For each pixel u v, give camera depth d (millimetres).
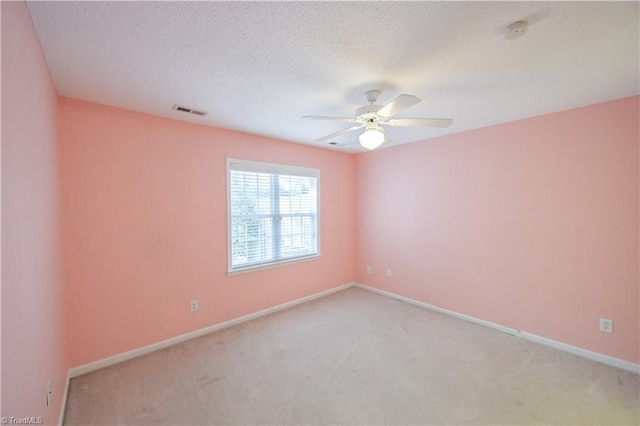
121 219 2531
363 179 4676
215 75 1936
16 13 1090
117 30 1433
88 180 2357
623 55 1725
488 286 3240
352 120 2172
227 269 3258
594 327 2541
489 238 3221
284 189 3906
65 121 2248
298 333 3096
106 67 1806
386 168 4324
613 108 2420
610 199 2447
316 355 2629
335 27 1438
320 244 4320
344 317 3543
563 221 2701
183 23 1390
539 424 1780
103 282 2443
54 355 1711
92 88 2105
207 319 3107
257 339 2955
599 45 1617
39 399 1322
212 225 3131
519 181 2975
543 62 1806
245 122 2973
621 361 2404
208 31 1456
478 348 2750
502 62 1802
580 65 1843
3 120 917
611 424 1776
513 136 3004
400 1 1253
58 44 1539
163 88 2127
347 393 2086
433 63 1807
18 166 1081
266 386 2170
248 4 1257
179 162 2879
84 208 2342
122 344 2543
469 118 2914
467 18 1379
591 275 2557
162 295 2779
